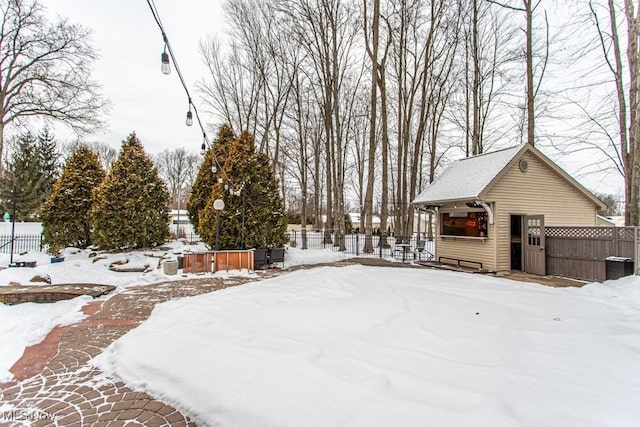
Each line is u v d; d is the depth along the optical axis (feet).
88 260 33.14
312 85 59.57
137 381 9.86
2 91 48.88
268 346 11.34
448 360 10.13
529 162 33.42
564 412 7.27
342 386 8.50
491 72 53.88
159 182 39.70
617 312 16.19
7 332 14.60
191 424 7.80
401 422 6.97
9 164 72.43
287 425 7.13
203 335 12.69
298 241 67.31
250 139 40.01
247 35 59.36
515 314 15.69
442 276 27.94
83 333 14.56
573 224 35.19
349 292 20.21
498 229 31.99
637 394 8.11
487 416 7.03
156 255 36.60
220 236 36.11
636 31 26.30
